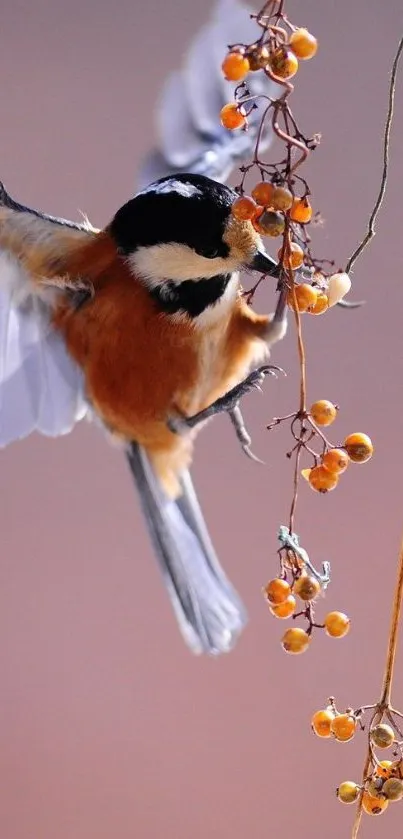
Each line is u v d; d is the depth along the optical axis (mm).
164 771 3252
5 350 2725
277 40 2574
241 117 2588
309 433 2594
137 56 3502
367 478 3264
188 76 2727
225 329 2719
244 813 3174
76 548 3455
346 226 3230
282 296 2711
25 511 3479
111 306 2713
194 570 2742
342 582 3197
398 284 3270
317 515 3256
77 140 3473
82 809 3211
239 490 3312
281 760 3199
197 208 2686
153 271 2703
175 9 3533
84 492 3480
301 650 2588
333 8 3350
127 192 3426
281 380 3273
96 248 2709
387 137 2600
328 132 3262
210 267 2691
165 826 3178
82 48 3533
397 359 3266
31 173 3445
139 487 2746
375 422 3246
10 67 3527
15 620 3400
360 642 3189
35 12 3568
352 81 3312
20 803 3230
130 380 2727
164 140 2734
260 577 3270
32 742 3305
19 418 2729
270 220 2588
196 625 2736
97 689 3342
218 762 3248
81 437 3516
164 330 2715
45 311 2725
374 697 3135
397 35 3352
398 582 2574
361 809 2578
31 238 2709
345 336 3279
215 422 3346
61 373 2732
